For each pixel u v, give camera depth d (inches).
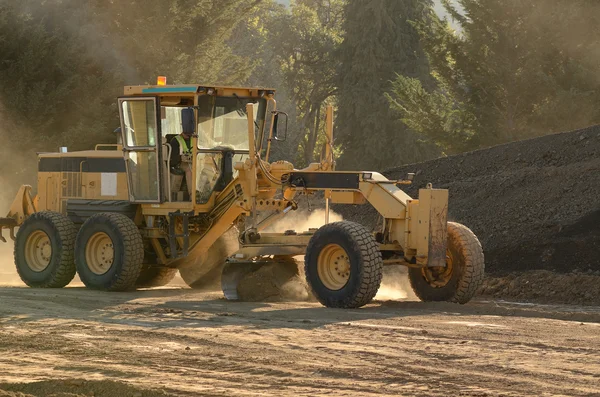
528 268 1170.6
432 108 3110.2
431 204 923.4
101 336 743.7
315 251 940.0
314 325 791.7
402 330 749.3
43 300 997.8
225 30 3159.5
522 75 2837.1
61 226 1172.5
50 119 2630.4
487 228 1347.2
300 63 5113.2
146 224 1152.8
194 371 592.7
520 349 656.4
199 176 1093.1
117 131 1200.8
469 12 2915.8
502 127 2947.8
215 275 1189.7
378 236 962.7
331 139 1064.8
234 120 1107.9
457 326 768.3
